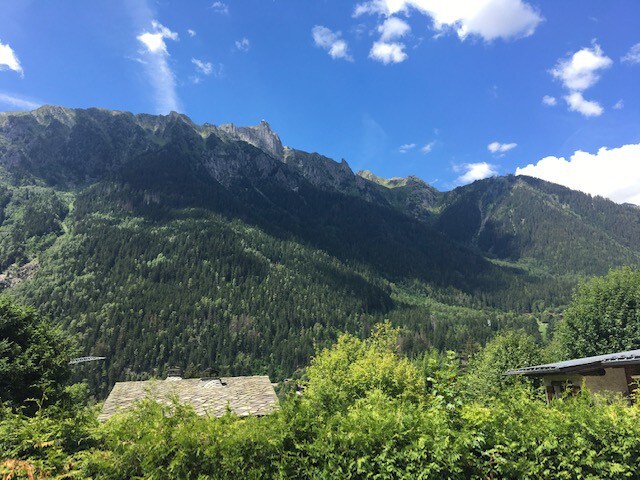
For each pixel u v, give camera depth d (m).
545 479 6.54
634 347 29.77
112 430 6.78
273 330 146.88
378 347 31.58
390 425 6.84
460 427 7.14
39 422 7.07
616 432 6.59
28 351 21.61
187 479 6.32
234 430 6.89
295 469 6.75
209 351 127.06
